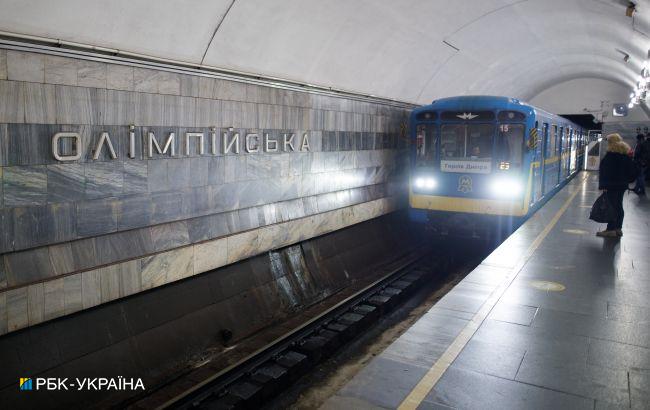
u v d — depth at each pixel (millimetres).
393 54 10797
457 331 4309
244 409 5535
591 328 4398
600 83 24875
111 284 5699
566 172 18016
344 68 9789
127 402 5453
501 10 10797
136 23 5582
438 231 12258
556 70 21641
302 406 5914
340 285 10047
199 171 6887
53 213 5164
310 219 9305
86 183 5457
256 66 7664
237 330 7348
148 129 6094
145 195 6145
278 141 8445
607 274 6039
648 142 13742
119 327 5879
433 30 10703
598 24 12094
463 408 3129
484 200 11391
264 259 8430
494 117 11156
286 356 6562
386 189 12625
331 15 8055
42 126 4980
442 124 11703
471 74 15305
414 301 9922
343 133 10477
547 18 12062
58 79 5082
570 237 8141
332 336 7301
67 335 5367
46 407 4945
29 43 4770
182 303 6734
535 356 3850
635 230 8719
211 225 7148
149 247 6230
